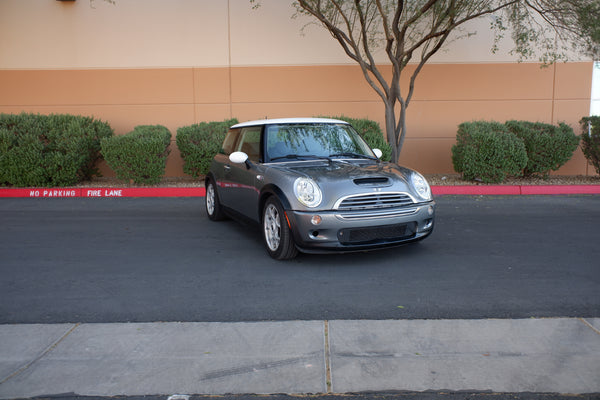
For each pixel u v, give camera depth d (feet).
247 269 16.21
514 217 24.22
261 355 10.12
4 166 31.89
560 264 16.37
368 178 16.43
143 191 32.04
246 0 38.34
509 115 38.60
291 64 38.86
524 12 32.65
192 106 39.37
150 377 9.34
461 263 16.61
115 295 13.88
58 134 33.14
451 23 30.07
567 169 38.40
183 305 13.07
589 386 8.84
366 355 10.05
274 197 16.63
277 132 19.43
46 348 10.53
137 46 38.88
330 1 32.22
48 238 20.74
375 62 38.40
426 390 8.79
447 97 38.60
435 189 31.81
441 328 11.30
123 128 39.60
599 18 27.58
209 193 24.44
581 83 37.91
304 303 13.12
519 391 8.73
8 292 14.15
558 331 11.03
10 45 38.81
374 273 15.61
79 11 38.50
